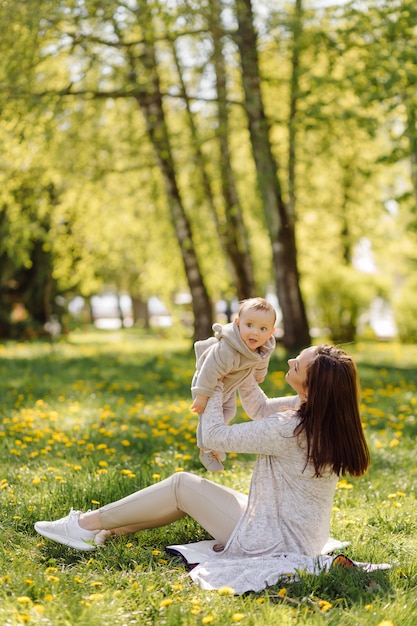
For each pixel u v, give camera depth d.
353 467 3.92
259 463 4.05
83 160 17.30
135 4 12.91
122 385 11.79
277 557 3.87
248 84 15.09
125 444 7.17
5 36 13.04
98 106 15.91
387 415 9.31
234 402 4.34
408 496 5.79
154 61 15.30
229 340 4.05
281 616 3.39
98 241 20.12
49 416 8.52
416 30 12.73
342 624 3.35
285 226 16.67
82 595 3.63
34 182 17.30
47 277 27.27
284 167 16.67
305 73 13.30
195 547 4.27
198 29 13.67
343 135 16.80
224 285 22.58
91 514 4.43
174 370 13.87
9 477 5.86
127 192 18.92
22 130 14.60
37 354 17.67
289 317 16.88
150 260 21.62
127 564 4.17
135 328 46.12
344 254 24.94
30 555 4.28
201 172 17.86
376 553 4.40
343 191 21.47
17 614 3.31
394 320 23.86
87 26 13.30
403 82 11.78
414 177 14.50
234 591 3.63
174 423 8.52
